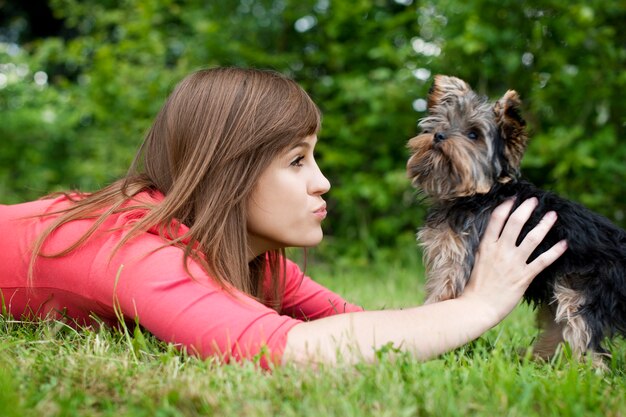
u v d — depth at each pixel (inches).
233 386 69.7
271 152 88.2
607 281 101.9
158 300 77.1
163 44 264.7
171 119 92.1
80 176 287.7
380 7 257.1
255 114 88.4
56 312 91.0
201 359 77.4
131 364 77.7
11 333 88.9
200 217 85.6
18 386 69.0
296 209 90.7
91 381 71.7
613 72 204.2
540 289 106.5
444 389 70.8
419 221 242.1
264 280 107.7
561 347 100.6
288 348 75.3
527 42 214.5
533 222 103.7
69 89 291.6
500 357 85.3
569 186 209.6
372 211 256.2
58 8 314.8
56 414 62.2
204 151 87.4
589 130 216.4
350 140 241.3
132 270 78.9
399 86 224.8
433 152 117.1
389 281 199.8
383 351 75.2
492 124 116.0
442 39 223.8
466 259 108.8
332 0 243.3
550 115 219.3
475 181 112.9
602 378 82.7
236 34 270.2
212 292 78.4
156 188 94.0
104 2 307.6
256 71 94.7
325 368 73.2
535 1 207.8
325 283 186.5
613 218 212.2
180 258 80.0
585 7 196.7
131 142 267.6
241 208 87.9
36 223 90.9
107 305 83.4
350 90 230.8
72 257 83.7
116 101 265.7
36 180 296.8
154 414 63.3
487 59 215.9
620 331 105.7
